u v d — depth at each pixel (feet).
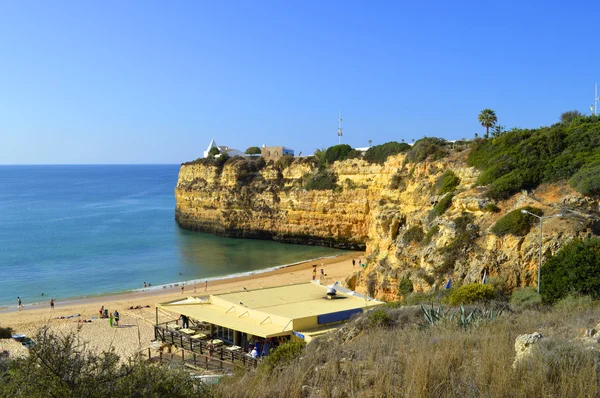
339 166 296.92
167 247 293.23
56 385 28.02
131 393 30.55
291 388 38.11
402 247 134.31
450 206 131.95
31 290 193.36
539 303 80.48
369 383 36.60
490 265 102.83
